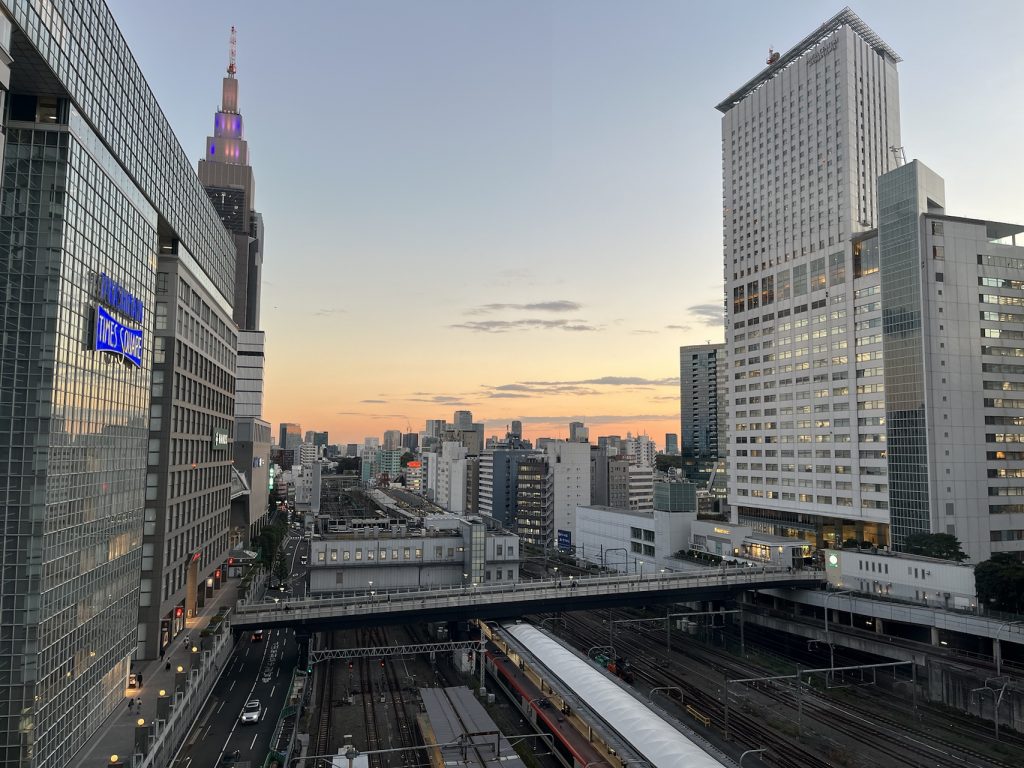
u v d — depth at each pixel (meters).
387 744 71.62
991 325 145.50
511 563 144.50
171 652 98.00
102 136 73.75
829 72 173.25
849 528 161.62
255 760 66.56
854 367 159.25
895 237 147.75
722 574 123.25
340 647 111.88
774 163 189.12
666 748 58.88
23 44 57.75
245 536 188.38
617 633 124.62
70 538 65.38
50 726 60.53
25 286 62.84
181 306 108.56
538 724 73.62
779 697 89.50
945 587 106.50
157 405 100.94
